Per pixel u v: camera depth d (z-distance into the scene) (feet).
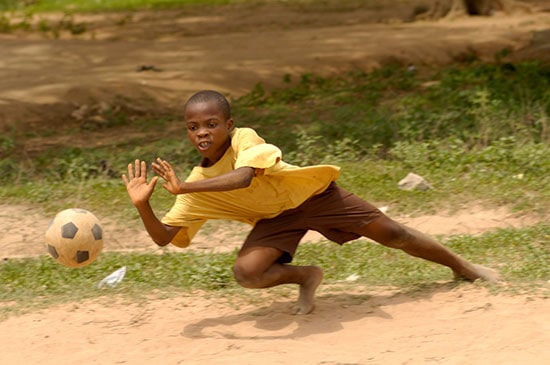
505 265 43.86
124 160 72.74
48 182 68.13
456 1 136.87
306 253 49.32
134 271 46.44
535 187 59.47
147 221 34.22
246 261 35.45
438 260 39.14
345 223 36.65
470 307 37.32
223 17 147.95
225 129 34.47
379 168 66.33
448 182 62.03
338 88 101.65
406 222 56.59
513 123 72.79
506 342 33.37
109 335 36.94
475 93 84.38
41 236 57.41
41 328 38.17
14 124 89.81
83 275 46.85
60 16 152.76
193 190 32.53
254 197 35.40
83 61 113.50
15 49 120.88
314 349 33.88
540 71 99.35
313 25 140.26
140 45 123.95
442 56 113.60
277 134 79.66
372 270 44.83
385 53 111.65
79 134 88.17
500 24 127.85
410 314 37.40
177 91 99.04
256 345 34.65
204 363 33.04
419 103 87.71
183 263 47.83
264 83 102.47
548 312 36.06
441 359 32.22
